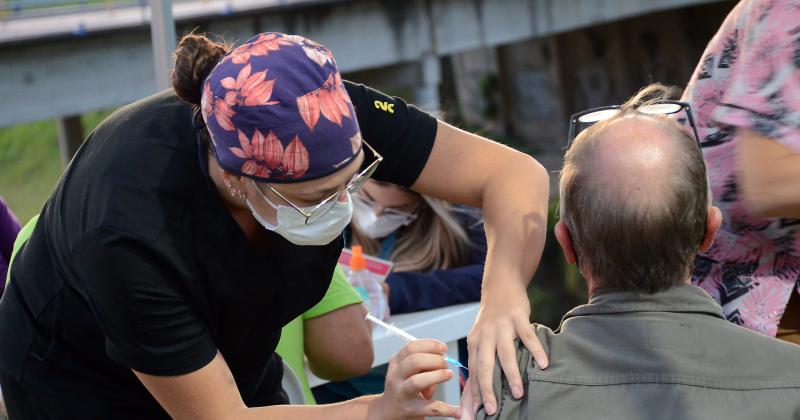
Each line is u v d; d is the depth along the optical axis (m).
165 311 1.54
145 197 1.53
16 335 1.79
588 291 1.57
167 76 2.53
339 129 1.43
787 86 1.80
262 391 2.11
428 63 16.28
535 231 1.81
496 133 26.22
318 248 1.78
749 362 1.41
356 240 3.05
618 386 1.42
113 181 1.53
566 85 24.36
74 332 1.71
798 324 2.04
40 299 1.72
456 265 2.96
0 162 23.59
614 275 1.48
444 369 1.51
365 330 2.38
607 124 1.50
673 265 1.45
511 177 1.88
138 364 1.56
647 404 1.40
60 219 1.60
